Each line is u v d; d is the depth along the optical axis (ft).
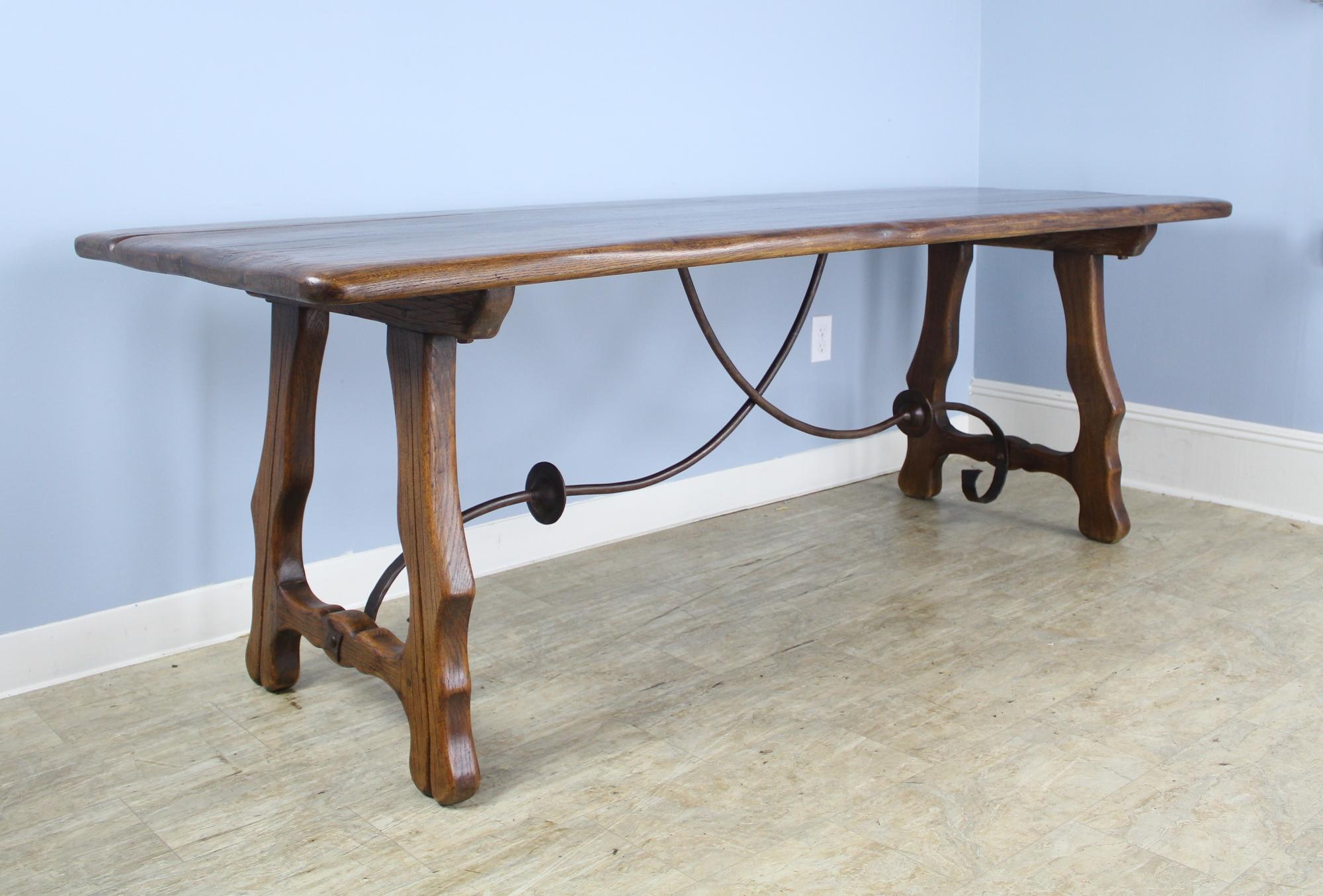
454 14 7.51
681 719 6.17
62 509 6.59
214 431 7.05
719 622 7.46
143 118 6.47
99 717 6.24
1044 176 10.77
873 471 10.83
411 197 7.55
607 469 8.93
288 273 4.09
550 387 8.45
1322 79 8.80
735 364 9.58
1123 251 8.20
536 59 7.97
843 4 9.77
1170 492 10.14
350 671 6.81
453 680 5.26
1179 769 5.55
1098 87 10.22
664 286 8.93
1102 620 7.39
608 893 4.68
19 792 5.50
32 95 6.11
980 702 6.29
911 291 10.86
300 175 7.07
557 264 4.63
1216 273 9.61
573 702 6.38
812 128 9.78
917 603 7.72
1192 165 9.69
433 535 5.15
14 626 6.53
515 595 7.97
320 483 7.52
